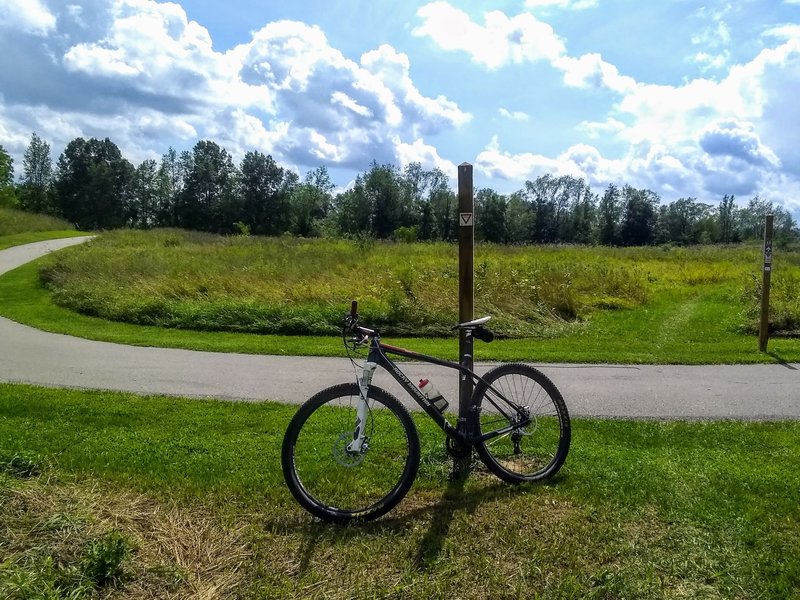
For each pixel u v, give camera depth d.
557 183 100.56
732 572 3.06
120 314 12.62
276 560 3.17
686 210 100.19
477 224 82.62
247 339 10.61
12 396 6.21
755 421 5.74
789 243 61.59
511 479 4.14
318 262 19.12
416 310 11.74
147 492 3.85
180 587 2.90
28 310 13.68
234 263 18.84
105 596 2.79
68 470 4.12
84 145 98.31
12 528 3.14
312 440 4.63
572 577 2.97
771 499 3.87
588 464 4.48
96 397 6.30
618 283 16.25
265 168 93.44
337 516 3.58
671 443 5.07
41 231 46.69
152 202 102.75
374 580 3.01
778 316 11.48
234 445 4.80
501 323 11.57
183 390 6.86
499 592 2.90
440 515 3.66
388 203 83.44
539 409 4.47
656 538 3.39
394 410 3.84
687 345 9.98
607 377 7.67
